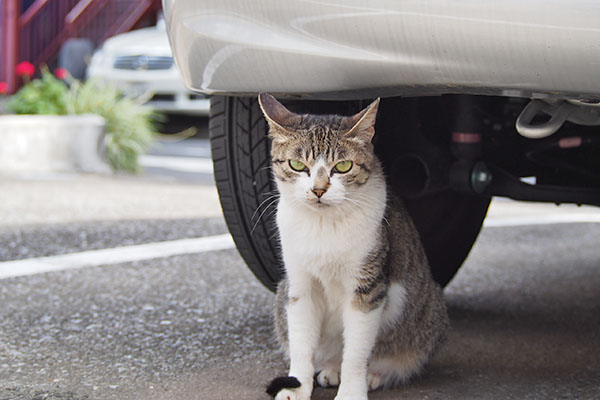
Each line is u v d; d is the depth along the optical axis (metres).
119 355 3.04
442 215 3.63
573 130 3.30
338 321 2.82
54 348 3.10
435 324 2.99
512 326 3.57
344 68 2.61
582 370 2.97
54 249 4.84
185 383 2.77
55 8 14.16
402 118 3.19
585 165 3.52
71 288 3.97
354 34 2.55
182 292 3.96
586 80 2.27
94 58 11.33
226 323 3.48
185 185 7.82
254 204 3.16
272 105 2.75
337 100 3.13
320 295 2.79
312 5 2.60
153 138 9.95
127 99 9.47
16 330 3.30
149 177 8.39
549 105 2.65
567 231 6.01
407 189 3.22
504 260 4.98
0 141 8.20
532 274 4.63
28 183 7.45
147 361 2.98
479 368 3.00
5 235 5.16
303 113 3.18
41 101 8.80
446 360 3.10
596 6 2.19
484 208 3.77
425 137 3.22
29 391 2.66
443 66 2.44
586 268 4.82
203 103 10.84
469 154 3.05
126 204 6.50
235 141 3.14
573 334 3.46
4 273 4.23
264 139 3.10
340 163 2.60
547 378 2.89
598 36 2.21
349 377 2.64
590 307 3.92
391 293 2.79
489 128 3.32
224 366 2.96
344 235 2.61
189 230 5.53
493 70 2.37
